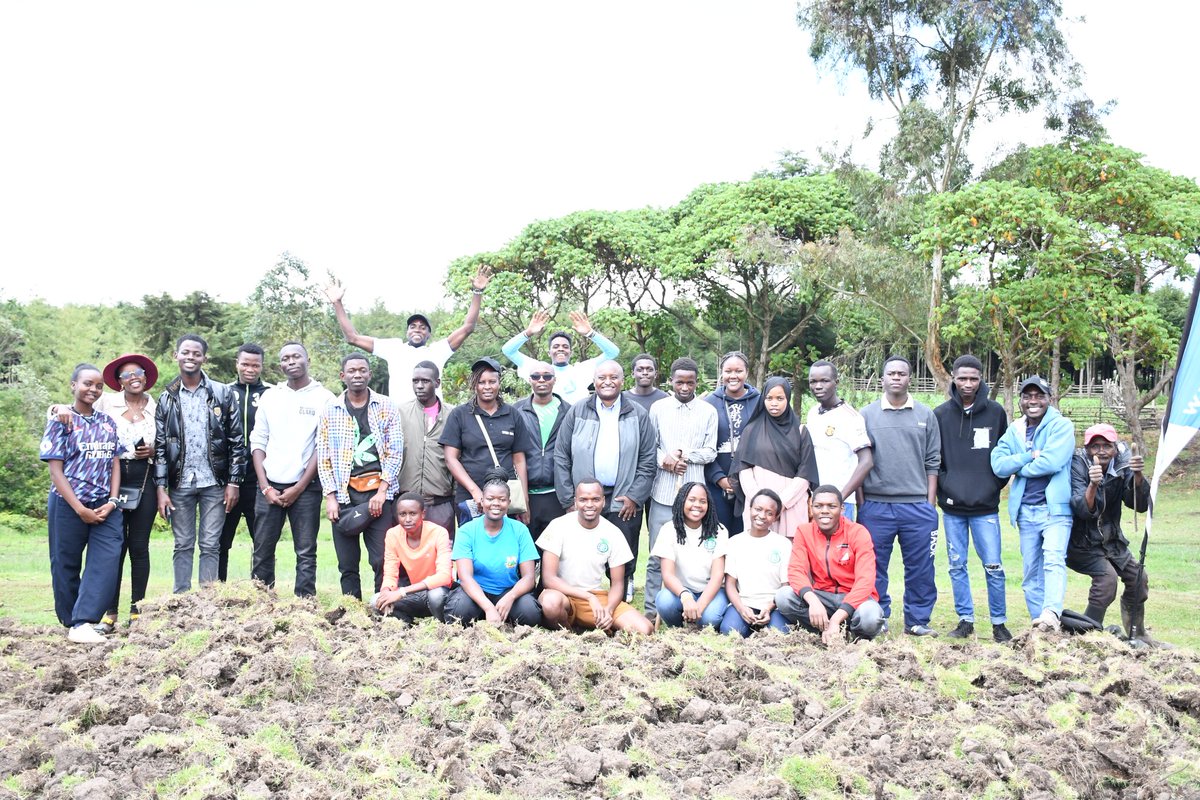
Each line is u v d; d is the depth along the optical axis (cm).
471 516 816
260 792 444
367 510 820
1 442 2758
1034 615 795
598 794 459
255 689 586
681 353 3906
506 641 695
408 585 820
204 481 838
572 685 595
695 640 700
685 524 798
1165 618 920
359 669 611
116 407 820
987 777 470
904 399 817
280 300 3738
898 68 3089
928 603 822
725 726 523
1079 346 3005
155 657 642
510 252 3706
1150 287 2886
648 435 834
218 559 856
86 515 756
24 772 463
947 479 820
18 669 641
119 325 5316
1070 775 477
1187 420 749
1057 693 595
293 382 852
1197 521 2142
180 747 484
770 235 2991
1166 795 464
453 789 457
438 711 549
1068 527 777
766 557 780
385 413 832
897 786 459
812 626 755
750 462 814
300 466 846
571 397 988
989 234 2522
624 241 3572
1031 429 788
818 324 4097
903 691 583
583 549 783
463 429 825
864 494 832
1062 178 2811
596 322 3541
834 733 535
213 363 4778
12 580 1135
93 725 529
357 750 497
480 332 3869
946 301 2792
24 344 4300
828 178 3419
